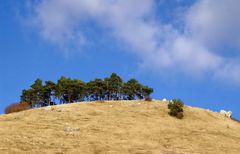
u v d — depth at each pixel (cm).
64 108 6481
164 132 5300
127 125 5488
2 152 3528
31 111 6172
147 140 4719
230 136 5616
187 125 6038
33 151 3703
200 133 5484
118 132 5006
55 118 5588
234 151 4581
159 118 6275
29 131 4584
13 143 3894
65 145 4059
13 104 6794
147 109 6844
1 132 4406
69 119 5575
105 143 4319
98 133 4828
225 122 6900
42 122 5262
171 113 6644
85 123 5375
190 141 4888
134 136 4875
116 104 7188
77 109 6400
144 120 5975
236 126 6712
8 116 5800
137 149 4184
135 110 6675
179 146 4547
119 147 4200
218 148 4656
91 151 3934
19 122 5203
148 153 4031
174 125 5903
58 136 4453
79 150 3919
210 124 6400
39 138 4244
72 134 4609
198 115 6962
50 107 6544
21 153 3594
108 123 5497
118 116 6075
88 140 4381
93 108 6575
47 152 3725
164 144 4594
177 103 6738
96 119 5700
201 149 4500
